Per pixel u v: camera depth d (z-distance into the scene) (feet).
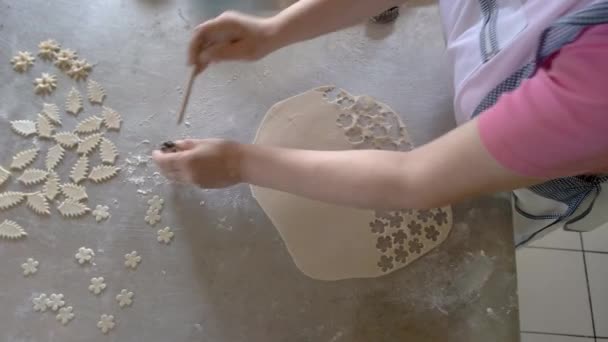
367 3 2.15
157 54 2.42
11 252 2.05
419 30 2.58
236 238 2.14
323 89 2.41
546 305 4.00
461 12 2.20
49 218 2.10
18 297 1.99
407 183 1.73
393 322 2.06
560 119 1.35
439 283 2.12
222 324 2.02
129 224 2.13
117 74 2.36
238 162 1.95
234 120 2.33
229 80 2.40
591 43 1.32
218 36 2.15
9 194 2.11
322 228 2.17
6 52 2.34
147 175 2.20
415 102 2.43
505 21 1.95
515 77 1.84
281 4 2.59
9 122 2.22
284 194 2.21
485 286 2.13
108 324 1.98
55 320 1.97
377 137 2.34
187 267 2.08
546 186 2.13
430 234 2.18
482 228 2.21
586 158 1.41
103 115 2.28
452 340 2.04
